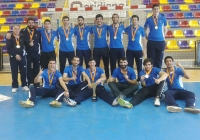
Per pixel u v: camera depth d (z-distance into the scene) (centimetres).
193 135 322
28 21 572
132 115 403
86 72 522
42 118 394
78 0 947
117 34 580
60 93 474
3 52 948
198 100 483
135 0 1107
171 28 1022
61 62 593
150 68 492
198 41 869
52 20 738
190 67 848
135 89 504
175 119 381
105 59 608
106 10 686
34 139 317
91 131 339
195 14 1062
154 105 456
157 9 559
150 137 318
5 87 623
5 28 1045
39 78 500
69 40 583
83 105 464
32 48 576
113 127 353
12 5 1145
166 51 933
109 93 507
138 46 579
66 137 321
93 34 625
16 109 442
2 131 344
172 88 477
